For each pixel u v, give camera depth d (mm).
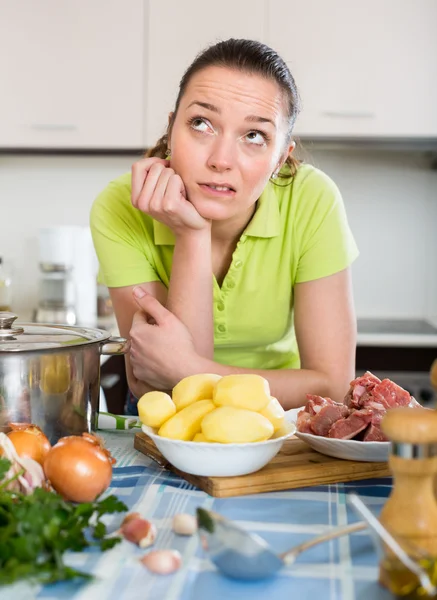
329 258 1410
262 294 1454
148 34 2729
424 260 3125
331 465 942
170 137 1384
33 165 3152
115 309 1510
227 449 862
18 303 3188
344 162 3111
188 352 1289
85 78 2756
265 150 1227
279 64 1233
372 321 3037
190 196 1285
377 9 2684
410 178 3104
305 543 641
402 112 2713
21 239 3180
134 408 1695
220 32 2707
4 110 2779
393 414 642
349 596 616
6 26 2750
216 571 664
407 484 643
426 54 2691
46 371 923
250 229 1389
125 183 1519
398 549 579
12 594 618
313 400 1069
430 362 2637
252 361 1552
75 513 693
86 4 2730
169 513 808
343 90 2713
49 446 870
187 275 1339
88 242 2875
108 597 616
